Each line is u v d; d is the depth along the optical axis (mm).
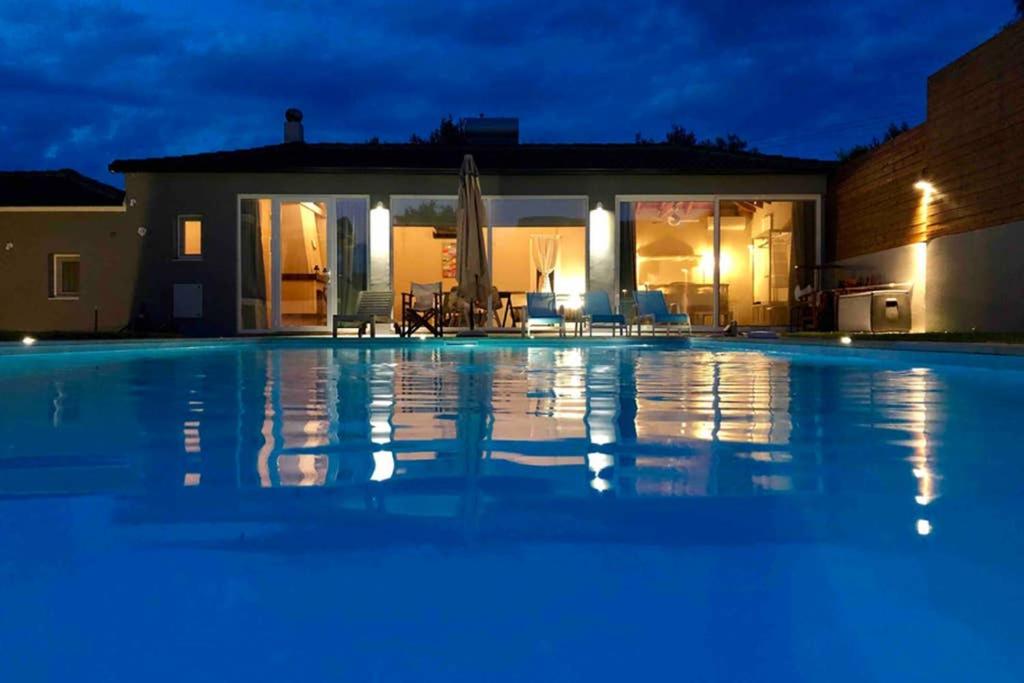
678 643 1188
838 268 14047
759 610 1303
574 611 1296
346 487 2141
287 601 1329
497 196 14555
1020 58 9219
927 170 11227
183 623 1243
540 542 1642
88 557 1538
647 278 14656
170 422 3455
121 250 14438
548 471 2371
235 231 14406
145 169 14219
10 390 4922
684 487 2152
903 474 2332
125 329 14336
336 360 8195
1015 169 9344
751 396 4629
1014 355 6344
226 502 1970
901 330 11789
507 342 11344
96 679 1076
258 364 7512
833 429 3264
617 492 2090
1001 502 1983
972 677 1096
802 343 9336
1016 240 9336
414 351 10125
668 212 14680
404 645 1179
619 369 6938
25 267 14500
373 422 3471
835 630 1233
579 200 14625
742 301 14734
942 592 1382
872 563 1521
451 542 1641
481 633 1217
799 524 1787
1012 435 3105
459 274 13273
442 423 3445
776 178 14516
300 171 14320
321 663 1123
